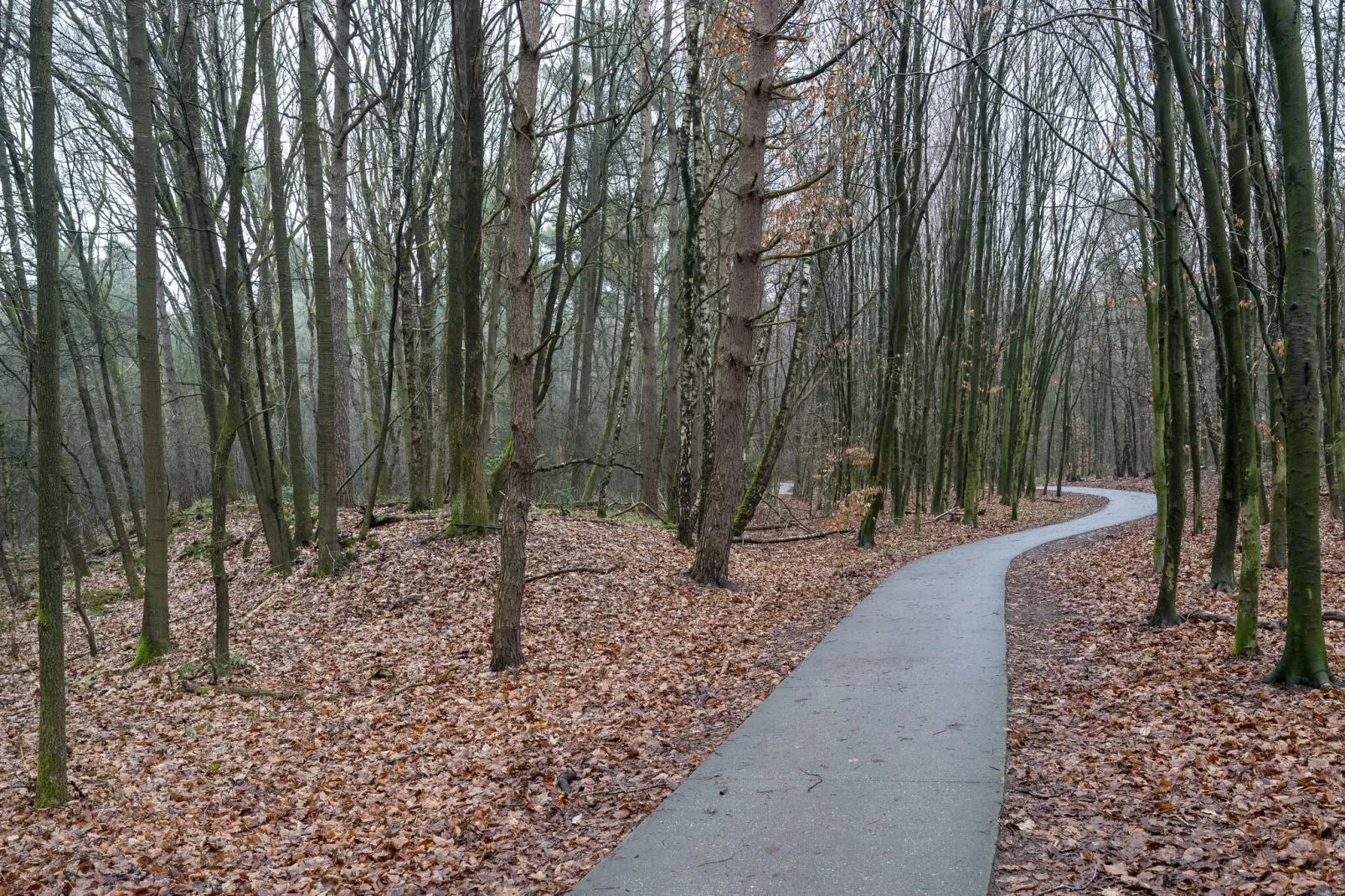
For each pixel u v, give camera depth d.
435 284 20.97
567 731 7.28
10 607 15.66
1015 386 31.23
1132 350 43.97
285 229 15.50
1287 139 6.40
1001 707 7.04
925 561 17.73
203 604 14.61
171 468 27.20
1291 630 6.82
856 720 6.92
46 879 5.28
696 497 18.48
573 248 21.47
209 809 6.38
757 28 12.22
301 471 16.12
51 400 6.47
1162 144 9.12
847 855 4.53
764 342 20.59
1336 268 12.42
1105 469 59.66
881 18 15.80
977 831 4.71
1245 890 3.89
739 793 5.53
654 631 10.88
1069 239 29.08
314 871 5.13
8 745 8.47
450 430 14.95
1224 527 11.15
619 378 27.06
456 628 11.16
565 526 16.42
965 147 24.30
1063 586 13.46
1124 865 4.27
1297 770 5.17
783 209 18.02
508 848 5.16
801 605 12.93
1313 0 11.31
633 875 4.49
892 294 21.80
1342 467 15.70
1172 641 8.85
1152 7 8.82
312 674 10.06
